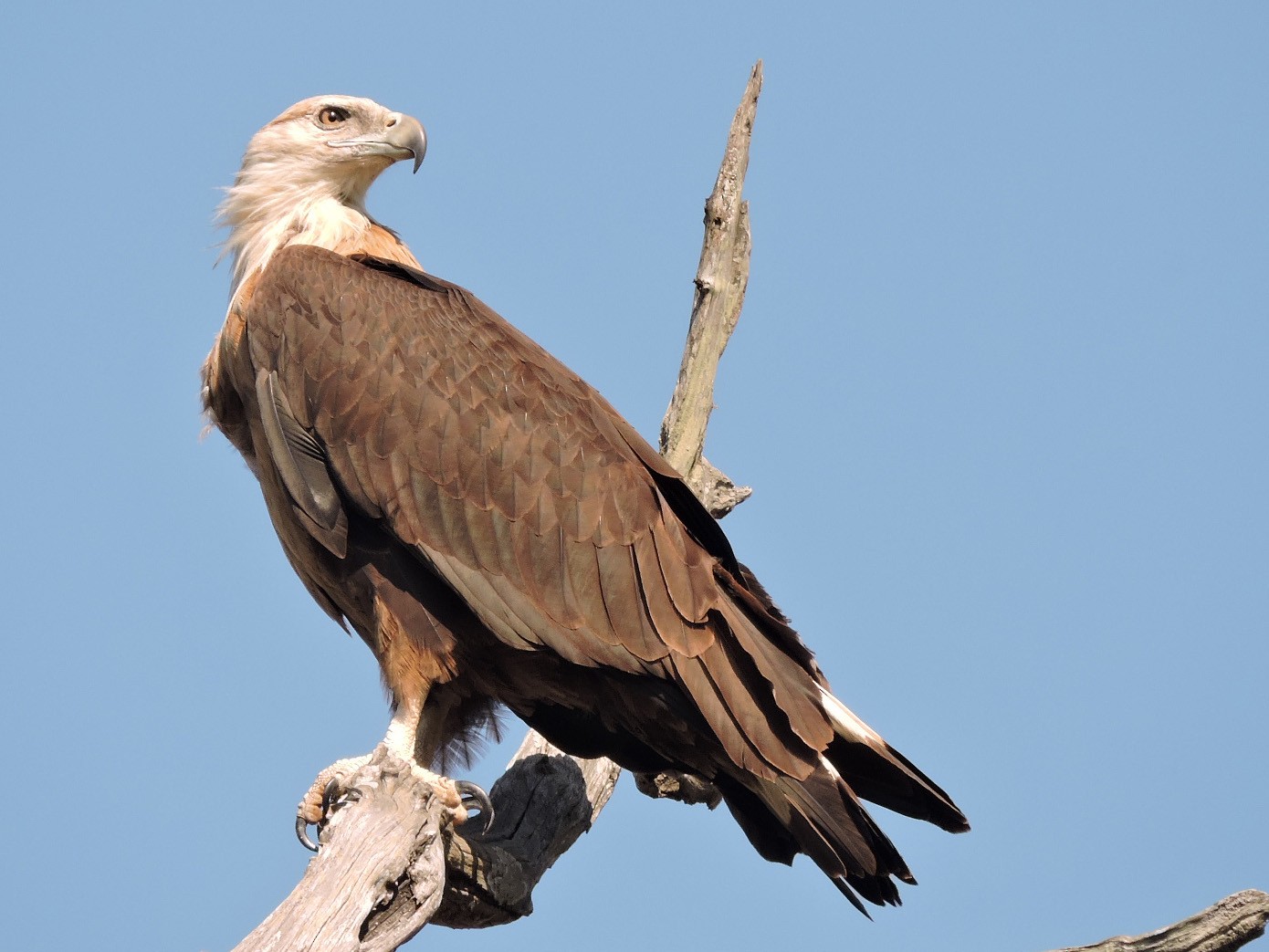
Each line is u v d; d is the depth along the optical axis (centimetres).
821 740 1144
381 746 1154
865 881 1142
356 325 1252
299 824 1158
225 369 1320
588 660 1177
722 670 1166
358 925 919
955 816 1191
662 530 1201
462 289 1325
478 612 1186
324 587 1305
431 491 1209
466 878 1145
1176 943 1001
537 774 1288
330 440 1228
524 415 1227
